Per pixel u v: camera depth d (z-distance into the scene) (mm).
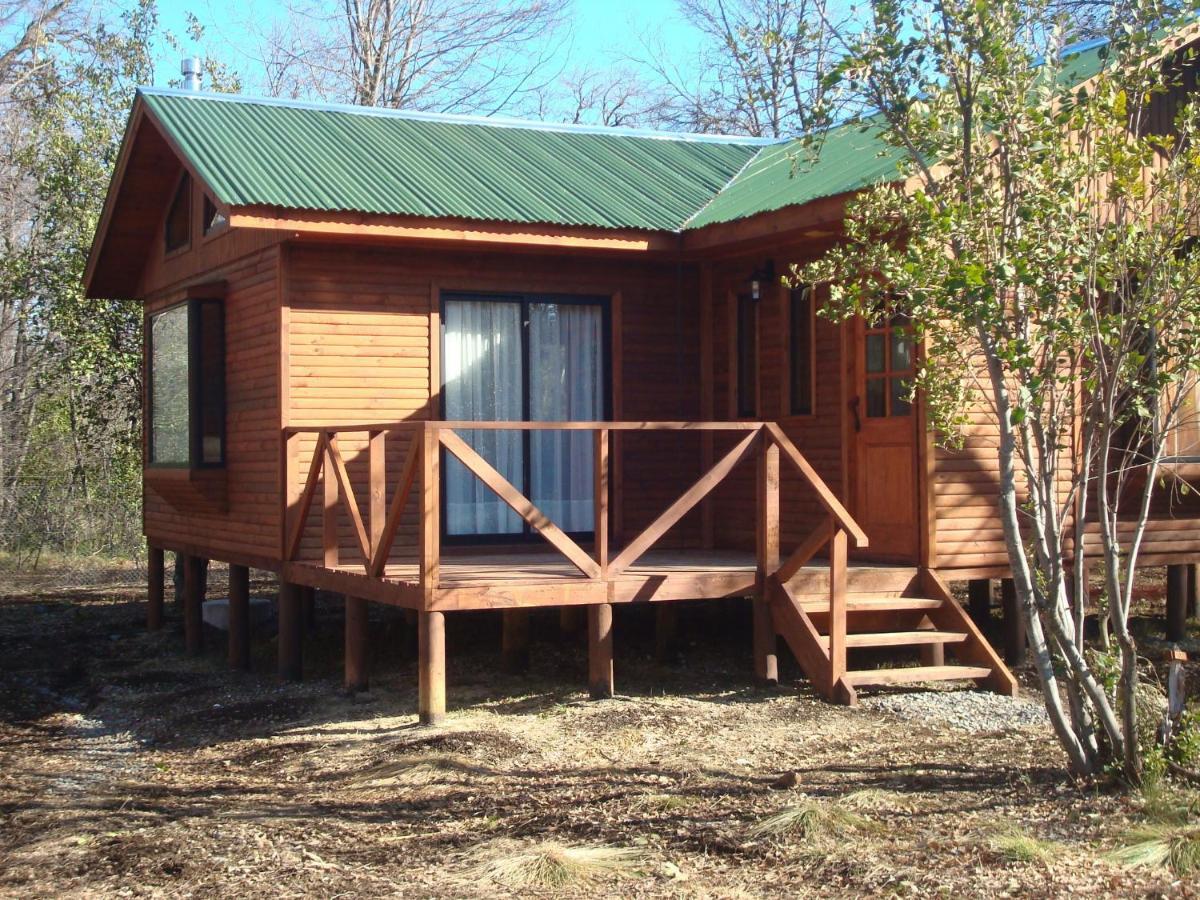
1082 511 6281
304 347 10367
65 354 19359
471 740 7762
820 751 7379
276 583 19156
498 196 10734
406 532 10820
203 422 11625
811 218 9391
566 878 5465
